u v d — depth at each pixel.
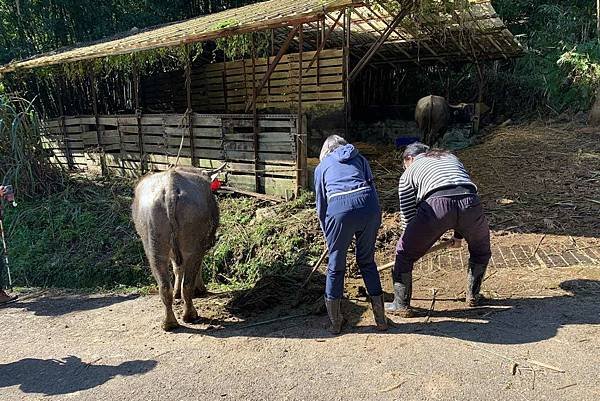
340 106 9.63
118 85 12.84
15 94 10.05
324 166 4.17
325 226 4.12
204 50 11.90
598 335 3.83
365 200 4.00
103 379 3.74
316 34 10.62
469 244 4.39
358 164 4.20
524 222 6.30
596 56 10.96
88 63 10.05
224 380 3.61
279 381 3.54
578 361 3.52
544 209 6.62
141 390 3.55
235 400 3.36
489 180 7.97
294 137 7.25
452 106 11.20
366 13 9.99
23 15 16.41
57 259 7.11
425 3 8.48
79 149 10.59
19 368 4.00
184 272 4.62
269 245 6.32
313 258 5.97
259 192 7.81
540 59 12.42
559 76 11.62
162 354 4.08
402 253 4.36
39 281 6.87
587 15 13.07
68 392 3.59
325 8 6.38
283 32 10.58
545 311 4.27
